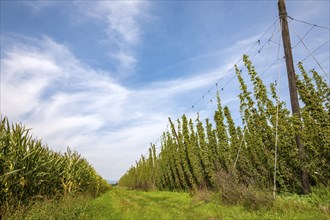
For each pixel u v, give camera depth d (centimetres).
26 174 1162
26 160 1223
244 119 1847
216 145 2436
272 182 1395
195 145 2898
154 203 1786
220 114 2220
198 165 2769
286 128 1366
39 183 1277
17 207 1057
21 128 1245
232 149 2059
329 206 856
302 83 1452
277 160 1379
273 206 984
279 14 1311
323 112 1354
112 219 1045
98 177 3200
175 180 3728
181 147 3300
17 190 1130
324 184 1211
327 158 1252
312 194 1066
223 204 1249
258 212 932
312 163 1218
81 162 2278
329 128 1299
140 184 5922
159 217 1066
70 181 1788
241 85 1697
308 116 1373
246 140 1855
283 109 1403
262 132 1532
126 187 8669
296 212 863
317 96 1396
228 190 1284
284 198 1101
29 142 1273
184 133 3158
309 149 1289
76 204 1315
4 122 1167
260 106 1552
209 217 995
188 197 2080
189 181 3164
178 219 1000
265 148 1503
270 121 1470
